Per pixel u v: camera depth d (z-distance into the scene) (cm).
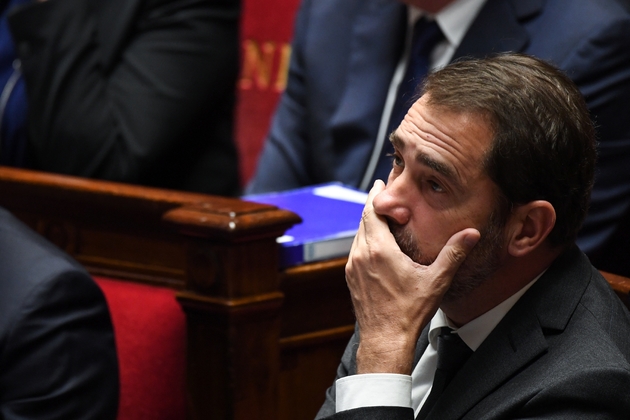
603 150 869
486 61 530
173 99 991
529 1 910
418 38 970
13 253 646
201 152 1027
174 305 812
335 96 1034
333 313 810
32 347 611
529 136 504
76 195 868
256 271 746
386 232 552
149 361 813
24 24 1044
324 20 1059
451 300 555
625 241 898
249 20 1622
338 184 974
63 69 1020
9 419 603
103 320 648
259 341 755
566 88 523
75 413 621
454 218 525
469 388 523
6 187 920
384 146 977
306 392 805
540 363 511
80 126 1006
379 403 526
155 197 818
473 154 511
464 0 934
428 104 525
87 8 1034
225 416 755
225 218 728
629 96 868
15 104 1087
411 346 537
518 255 526
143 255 850
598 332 509
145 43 1012
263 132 1627
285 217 749
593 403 477
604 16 870
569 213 527
